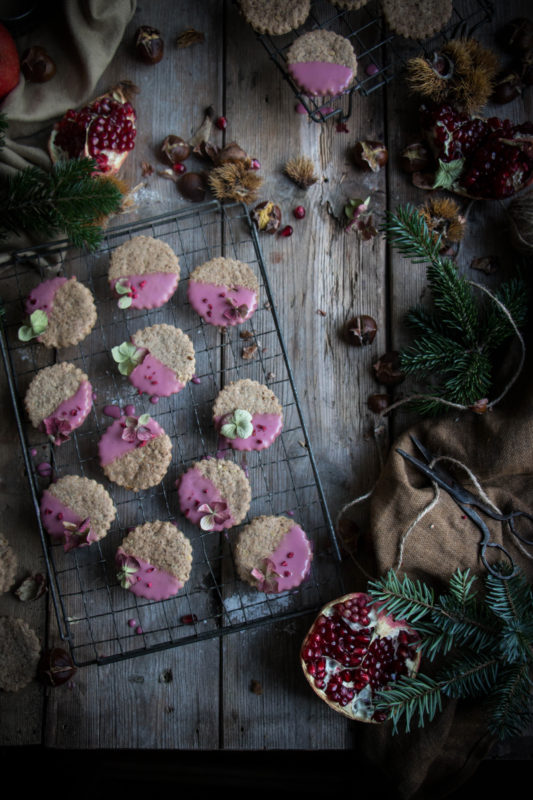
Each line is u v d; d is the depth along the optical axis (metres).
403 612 0.79
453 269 0.82
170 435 0.89
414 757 0.83
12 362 0.90
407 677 0.80
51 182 0.81
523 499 0.87
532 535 0.87
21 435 0.86
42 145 0.91
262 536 0.86
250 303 0.87
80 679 0.88
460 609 0.80
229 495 0.86
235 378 0.90
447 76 0.87
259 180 0.88
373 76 0.90
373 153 0.90
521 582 0.80
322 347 0.91
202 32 0.93
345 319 0.91
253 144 0.92
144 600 0.88
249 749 0.87
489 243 0.92
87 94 0.89
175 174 0.91
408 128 0.92
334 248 0.92
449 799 0.90
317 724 0.87
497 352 0.88
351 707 0.82
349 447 0.90
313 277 0.91
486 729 0.83
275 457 0.90
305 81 0.86
